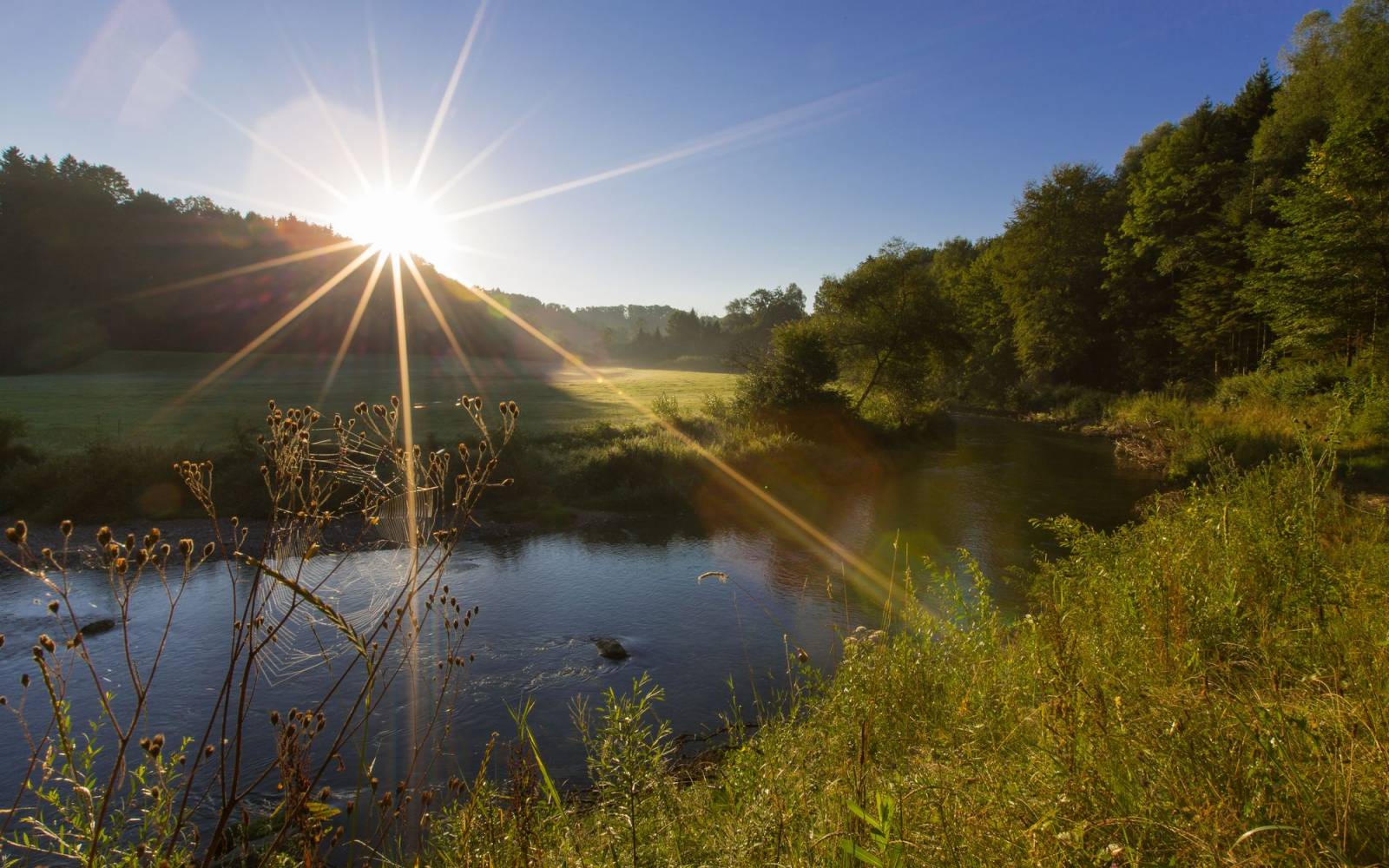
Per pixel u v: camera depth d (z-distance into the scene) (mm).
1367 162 27734
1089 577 5336
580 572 14414
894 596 12234
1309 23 55750
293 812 2041
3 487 18859
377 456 2584
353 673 8117
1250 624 3639
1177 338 44531
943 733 3371
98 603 11500
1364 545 4926
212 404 43562
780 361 34031
